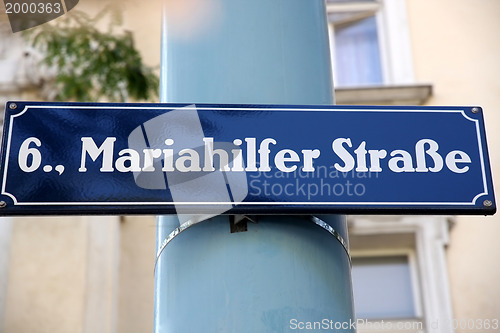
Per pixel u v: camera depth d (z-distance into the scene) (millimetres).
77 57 4617
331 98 2488
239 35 2486
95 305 7211
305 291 2164
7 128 2307
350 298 2258
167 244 2266
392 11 9250
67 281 7270
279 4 2553
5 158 2268
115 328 7207
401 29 9180
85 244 7395
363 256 8211
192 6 2559
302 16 2562
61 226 7449
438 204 2285
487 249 8008
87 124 2326
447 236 8102
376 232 8172
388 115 2385
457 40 9141
